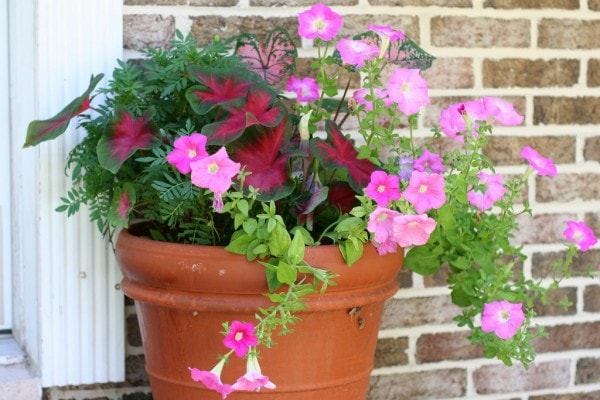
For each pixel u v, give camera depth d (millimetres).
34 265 2033
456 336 2309
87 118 1865
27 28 1991
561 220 2363
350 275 1642
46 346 1984
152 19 2006
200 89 1689
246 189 1622
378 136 1952
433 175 1621
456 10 2221
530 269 2354
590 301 2422
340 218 1678
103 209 1793
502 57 2270
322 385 1696
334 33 1772
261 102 1657
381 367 2256
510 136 2295
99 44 1944
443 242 1893
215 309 1619
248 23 2070
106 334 2014
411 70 1738
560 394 2422
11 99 2086
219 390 1529
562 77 2326
